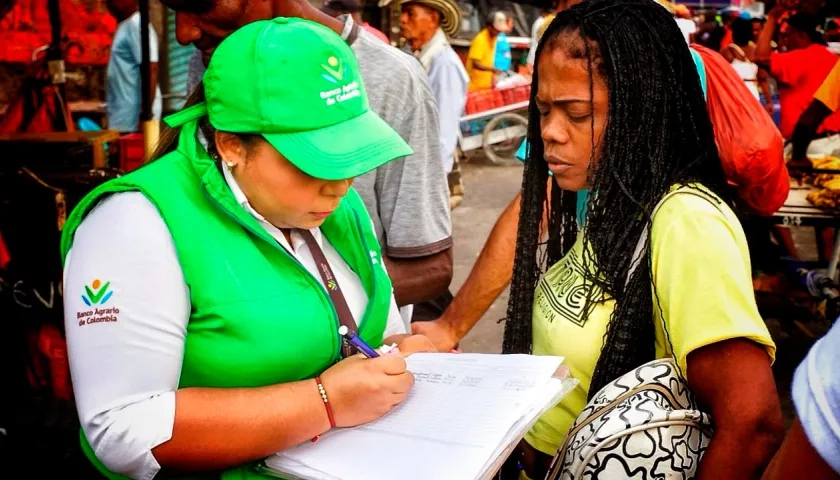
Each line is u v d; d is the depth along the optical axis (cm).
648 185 153
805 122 461
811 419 87
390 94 219
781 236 523
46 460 267
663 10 157
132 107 542
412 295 235
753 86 519
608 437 134
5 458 266
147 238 133
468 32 1259
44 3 539
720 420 134
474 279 216
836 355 87
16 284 293
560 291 168
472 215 763
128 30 527
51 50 418
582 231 172
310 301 144
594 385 154
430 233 231
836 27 604
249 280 138
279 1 207
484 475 125
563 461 144
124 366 130
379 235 234
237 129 133
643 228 153
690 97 156
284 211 138
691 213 142
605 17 153
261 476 141
